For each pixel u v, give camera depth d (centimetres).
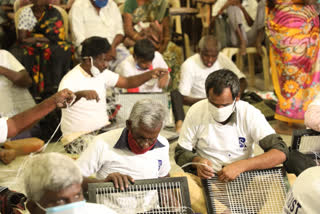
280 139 257
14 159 382
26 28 489
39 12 493
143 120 205
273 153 247
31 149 393
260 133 258
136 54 430
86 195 218
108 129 388
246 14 596
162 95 412
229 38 605
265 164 246
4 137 225
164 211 217
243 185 245
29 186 149
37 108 232
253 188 244
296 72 443
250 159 246
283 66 447
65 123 379
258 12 585
